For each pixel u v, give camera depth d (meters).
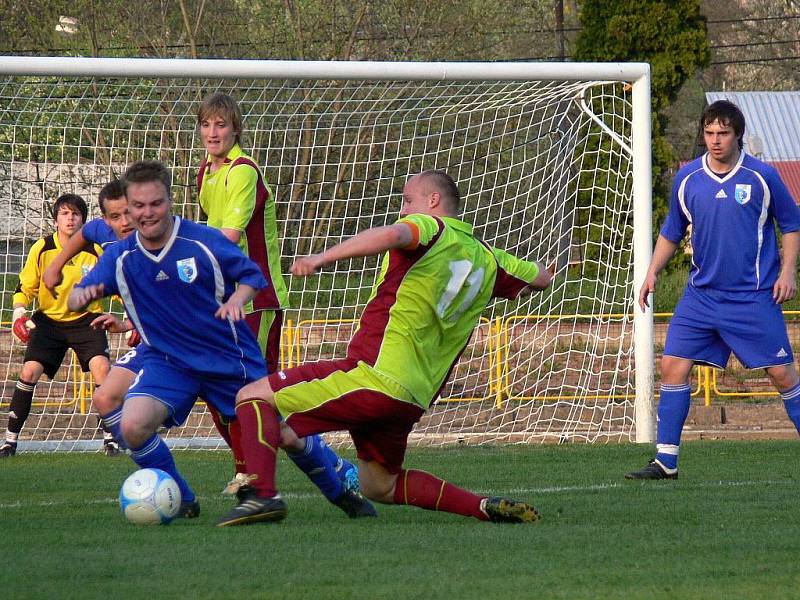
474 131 44.34
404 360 15.54
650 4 73.19
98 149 41.78
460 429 41.34
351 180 42.03
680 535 15.28
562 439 37.62
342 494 17.31
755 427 41.56
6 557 13.53
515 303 49.97
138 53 83.88
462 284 15.65
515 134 40.97
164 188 16.17
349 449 33.72
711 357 23.41
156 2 84.12
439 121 44.06
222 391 17.19
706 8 135.12
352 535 15.20
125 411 16.59
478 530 15.70
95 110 40.72
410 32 86.44
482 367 49.59
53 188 42.69
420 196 16.41
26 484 23.73
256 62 32.91
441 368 16.06
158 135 42.44
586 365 51.59
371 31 86.50
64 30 84.06
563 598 11.14
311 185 44.84
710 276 22.83
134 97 40.09
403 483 16.58
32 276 30.66
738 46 126.56
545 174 40.75
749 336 22.64
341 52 85.25
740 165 22.39
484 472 25.59
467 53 89.19
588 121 38.41
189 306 16.64
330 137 42.31
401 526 16.12
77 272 30.66
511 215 41.22
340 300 43.38
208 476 25.25
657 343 56.28
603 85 36.94
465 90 39.72
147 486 16.44
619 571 12.62
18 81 38.28
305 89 39.56
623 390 49.62
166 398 16.81
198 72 32.53
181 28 86.75
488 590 11.53
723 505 18.86
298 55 85.06
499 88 39.12
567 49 103.00
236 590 11.54
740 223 22.38
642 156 34.62
